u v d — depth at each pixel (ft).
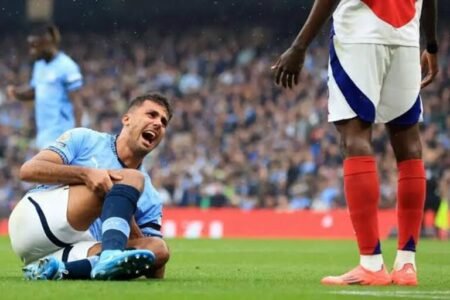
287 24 109.09
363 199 20.34
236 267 29.48
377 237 20.42
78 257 19.90
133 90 106.11
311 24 20.36
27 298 16.19
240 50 108.06
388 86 20.94
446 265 31.50
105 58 110.42
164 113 20.98
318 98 94.53
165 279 21.12
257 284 19.88
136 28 113.09
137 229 20.59
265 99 98.84
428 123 87.40
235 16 110.52
